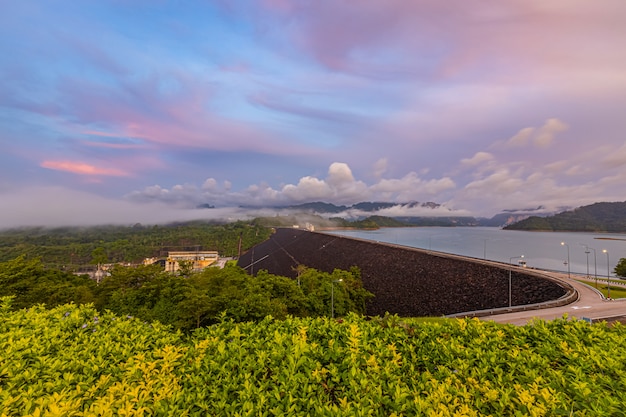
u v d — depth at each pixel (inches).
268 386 181.2
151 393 170.6
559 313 1149.7
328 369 195.3
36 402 149.9
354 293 2054.6
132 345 228.4
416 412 154.1
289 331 259.3
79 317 276.4
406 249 3093.0
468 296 1940.2
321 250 4790.8
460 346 224.8
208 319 997.8
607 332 247.0
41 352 208.4
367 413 148.8
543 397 161.9
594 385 173.2
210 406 169.0
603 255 4977.9
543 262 4192.9
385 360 206.5
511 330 257.6
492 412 163.5
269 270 4960.6
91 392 163.2
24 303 1163.3
